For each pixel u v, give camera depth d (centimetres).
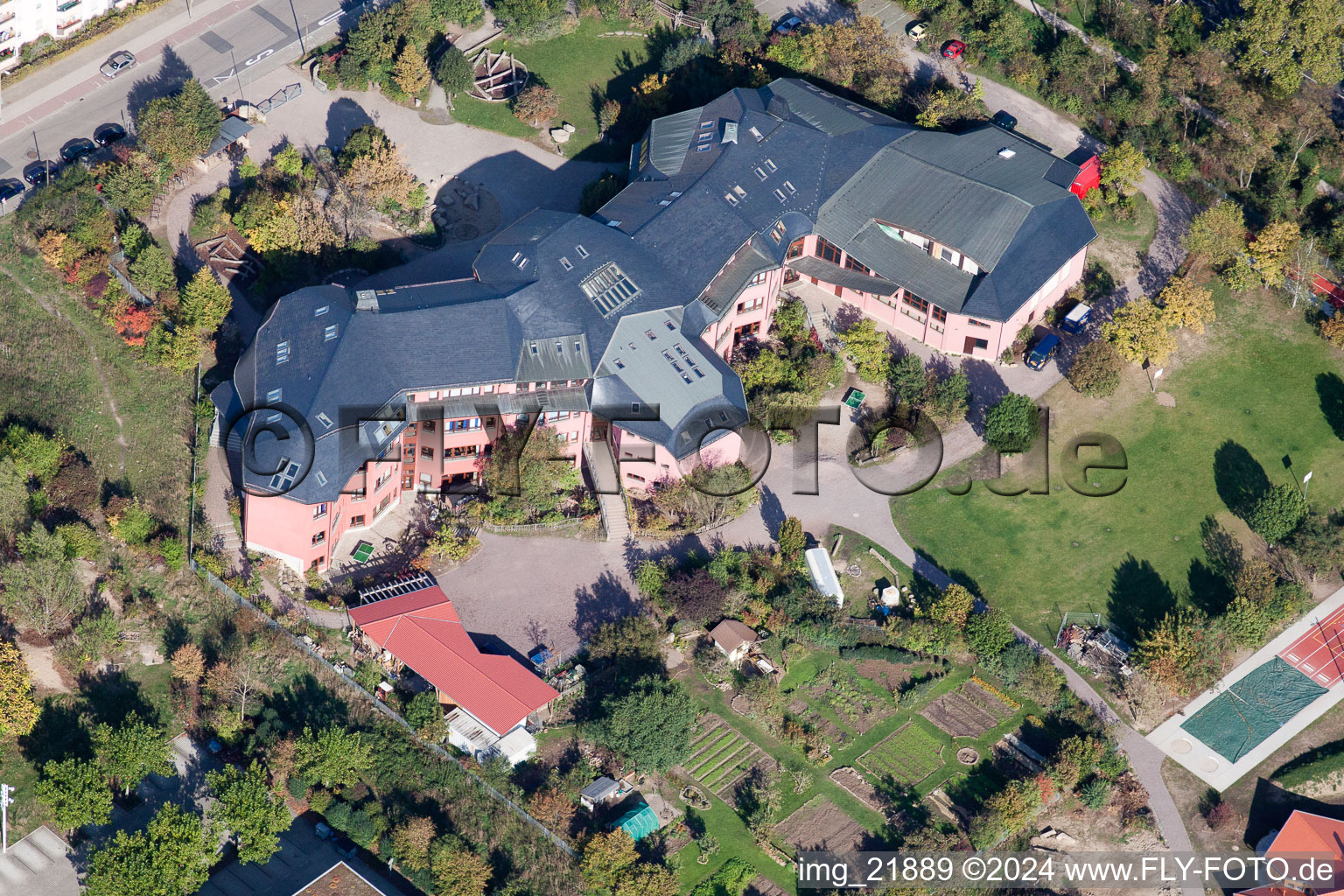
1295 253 17475
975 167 17400
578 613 14838
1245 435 16375
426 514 15500
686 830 13412
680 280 15938
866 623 14812
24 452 14800
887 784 13812
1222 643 14700
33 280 16612
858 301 17462
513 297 15438
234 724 13625
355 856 13250
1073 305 17312
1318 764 13988
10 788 13275
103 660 14100
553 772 13650
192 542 14712
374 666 14150
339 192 17775
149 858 12281
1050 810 13750
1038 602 15138
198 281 15962
